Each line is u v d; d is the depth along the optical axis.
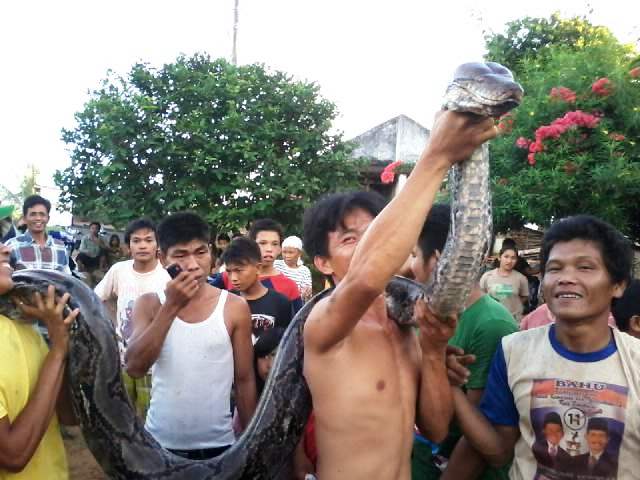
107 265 14.15
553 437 2.22
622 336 2.26
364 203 2.12
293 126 11.87
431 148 1.61
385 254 1.58
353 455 1.83
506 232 7.79
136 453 2.51
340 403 1.84
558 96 6.60
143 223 5.64
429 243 2.73
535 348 2.36
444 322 1.89
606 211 5.83
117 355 2.61
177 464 2.49
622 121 6.35
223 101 11.57
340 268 2.10
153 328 3.06
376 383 1.88
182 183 10.96
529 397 2.29
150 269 5.62
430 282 1.87
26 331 2.39
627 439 2.12
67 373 2.52
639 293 3.07
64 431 6.48
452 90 1.55
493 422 2.45
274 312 4.69
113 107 10.87
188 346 3.16
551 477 2.22
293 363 2.38
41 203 7.29
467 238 1.69
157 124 11.11
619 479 2.13
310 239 2.22
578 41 10.02
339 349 1.87
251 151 11.12
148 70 11.68
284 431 2.34
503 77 1.51
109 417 2.52
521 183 6.34
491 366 2.52
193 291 3.05
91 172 11.36
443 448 2.99
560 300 2.21
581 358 2.23
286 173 11.33
